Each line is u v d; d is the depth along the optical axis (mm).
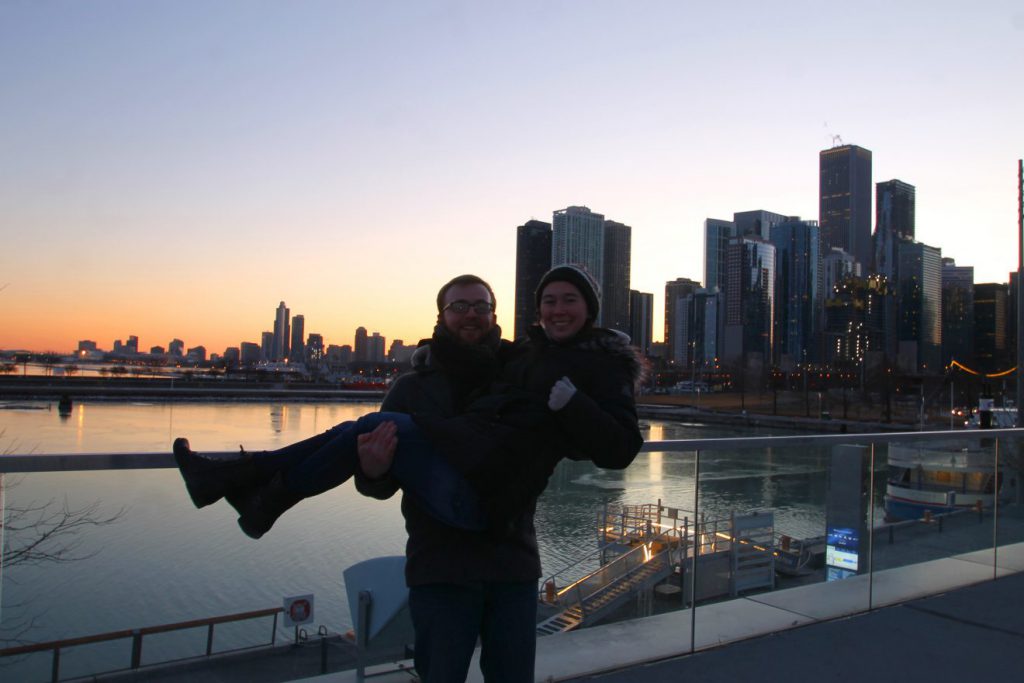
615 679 3105
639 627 3324
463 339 2039
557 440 1848
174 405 135125
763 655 3441
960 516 4730
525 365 1977
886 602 4316
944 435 4668
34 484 2236
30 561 2234
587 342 1985
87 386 164000
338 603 2607
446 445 1785
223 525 2443
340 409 132750
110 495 2305
